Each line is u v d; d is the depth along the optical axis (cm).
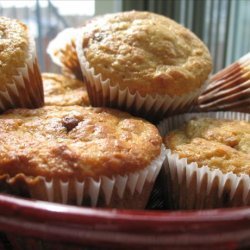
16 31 20
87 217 11
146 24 21
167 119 21
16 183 14
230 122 20
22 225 11
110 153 15
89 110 19
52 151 15
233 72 22
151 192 18
